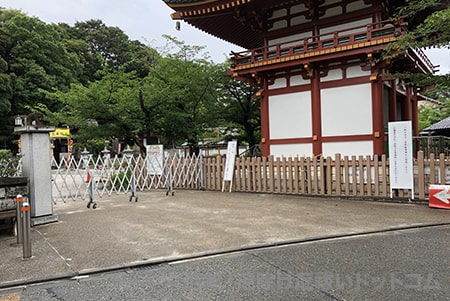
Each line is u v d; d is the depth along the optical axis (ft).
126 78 56.44
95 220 24.98
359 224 21.90
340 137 42.39
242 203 31.53
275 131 47.91
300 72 45.52
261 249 17.16
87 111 50.49
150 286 12.69
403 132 29.07
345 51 39.04
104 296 11.90
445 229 20.54
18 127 23.91
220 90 67.26
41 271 14.34
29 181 23.38
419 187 28.99
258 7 47.50
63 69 138.31
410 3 35.83
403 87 52.39
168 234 20.24
